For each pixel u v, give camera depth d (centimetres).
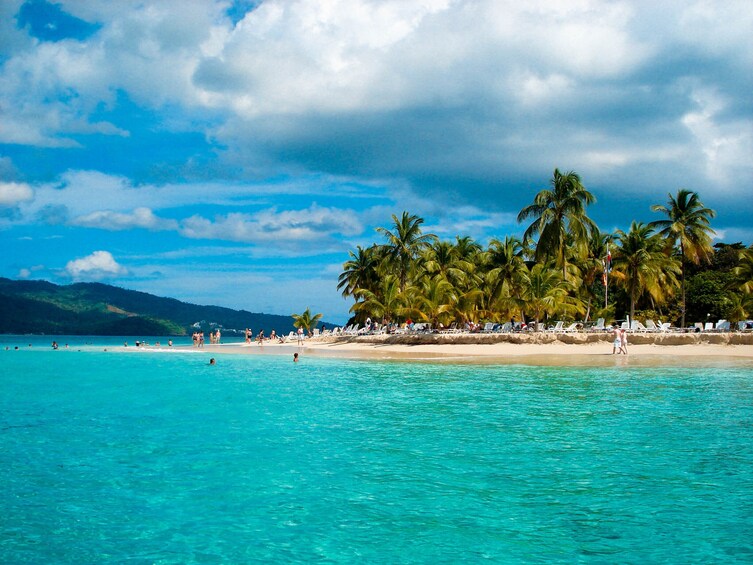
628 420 1559
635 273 5319
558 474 1064
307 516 876
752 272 5272
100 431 1475
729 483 1008
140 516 880
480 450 1245
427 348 4700
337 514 881
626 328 4466
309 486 1012
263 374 3006
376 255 6975
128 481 1045
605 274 5250
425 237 6262
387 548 762
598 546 766
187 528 833
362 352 4625
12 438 1391
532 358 3562
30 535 809
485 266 6353
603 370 2788
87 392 2278
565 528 822
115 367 3619
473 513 882
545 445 1285
